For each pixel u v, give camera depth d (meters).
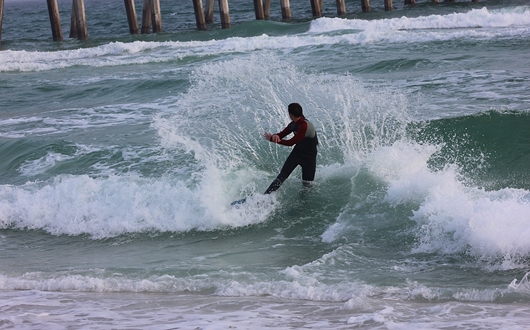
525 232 21.12
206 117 40.06
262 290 19.81
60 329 15.38
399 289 18.97
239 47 84.12
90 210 29.95
